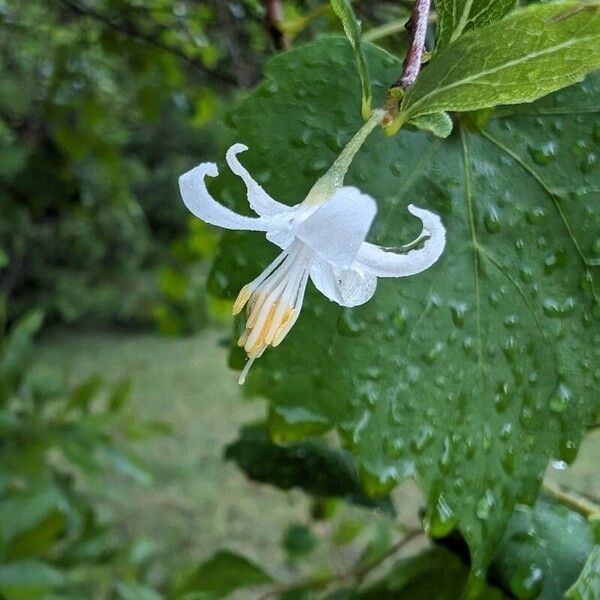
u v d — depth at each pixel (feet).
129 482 1.98
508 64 0.22
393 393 0.31
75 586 0.91
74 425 0.80
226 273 0.32
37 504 0.67
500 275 0.31
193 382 2.90
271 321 0.25
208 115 0.85
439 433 0.31
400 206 0.31
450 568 0.40
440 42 0.25
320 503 0.65
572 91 0.32
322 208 0.21
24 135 0.99
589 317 0.32
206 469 2.11
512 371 0.31
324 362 0.31
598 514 0.33
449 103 0.23
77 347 3.43
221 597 0.51
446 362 0.31
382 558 0.47
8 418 0.75
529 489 0.31
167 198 3.40
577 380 0.31
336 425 0.31
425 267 0.24
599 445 1.70
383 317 0.31
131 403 2.67
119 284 3.45
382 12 0.48
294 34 0.44
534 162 0.32
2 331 0.85
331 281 0.25
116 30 0.67
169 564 1.62
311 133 0.32
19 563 0.65
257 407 2.61
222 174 0.32
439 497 0.30
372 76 0.32
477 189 0.32
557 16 0.21
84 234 3.09
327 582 0.49
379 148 0.31
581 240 0.31
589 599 0.29
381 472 0.31
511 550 0.33
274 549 1.69
